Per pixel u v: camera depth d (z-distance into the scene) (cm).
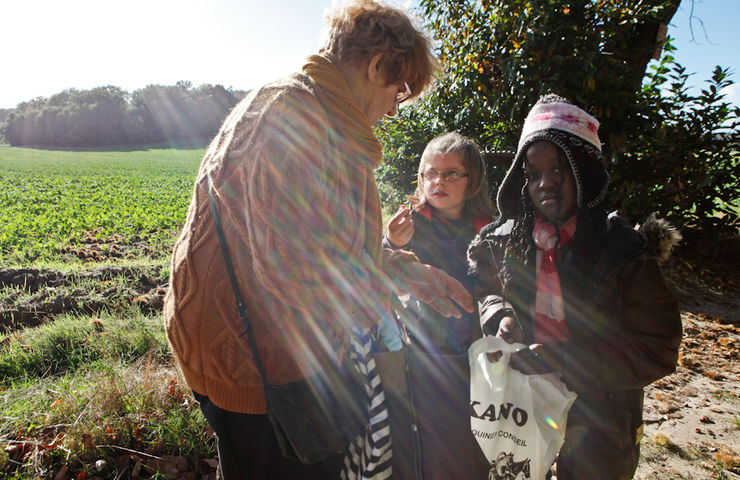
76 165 4519
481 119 689
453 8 728
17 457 247
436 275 161
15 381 338
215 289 133
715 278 628
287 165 119
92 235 984
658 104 611
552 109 163
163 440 262
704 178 611
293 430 139
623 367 153
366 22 136
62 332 389
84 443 252
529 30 583
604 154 604
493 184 659
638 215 605
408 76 144
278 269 119
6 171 3525
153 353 367
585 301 158
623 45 608
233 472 154
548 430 166
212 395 144
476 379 174
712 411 342
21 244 862
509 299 183
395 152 810
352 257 136
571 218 170
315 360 141
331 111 134
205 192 136
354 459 175
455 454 181
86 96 9450
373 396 166
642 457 288
